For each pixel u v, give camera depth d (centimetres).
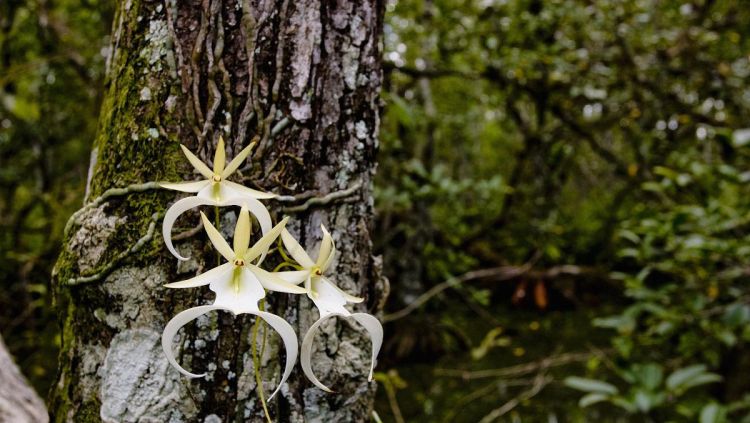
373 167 92
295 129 82
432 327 399
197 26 79
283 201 81
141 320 78
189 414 78
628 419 299
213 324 78
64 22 374
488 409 316
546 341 430
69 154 438
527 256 513
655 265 221
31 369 307
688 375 183
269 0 81
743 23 361
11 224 373
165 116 79
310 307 83
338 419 86
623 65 354
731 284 231
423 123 354
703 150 377
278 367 81
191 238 78
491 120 637
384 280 97
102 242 80
